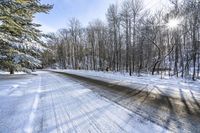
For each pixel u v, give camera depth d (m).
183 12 20.95
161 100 6.39
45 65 79.50
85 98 7.27
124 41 36.09
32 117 4.80
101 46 45.31
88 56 55.78
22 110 5.50
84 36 55.50
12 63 17.17
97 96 7.62
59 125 4.19
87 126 4.09
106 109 5.50
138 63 31.36
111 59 41.09
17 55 16.12
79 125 4.18
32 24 20.98
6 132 3.77
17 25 14.36
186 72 21.41
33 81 15.32
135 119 4.47
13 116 4.88
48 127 4.07
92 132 3.74
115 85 10.99
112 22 34.69
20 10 14.87
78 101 6.74
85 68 55.91
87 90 9.42
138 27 27.06
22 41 16.67
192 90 8.35
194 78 17.39
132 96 7.31
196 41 20.23
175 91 8.12
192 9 19.72
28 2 14.51
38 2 15.29
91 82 13.36
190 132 3.60
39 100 7.04
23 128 3.98
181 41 23.81
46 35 22.25
